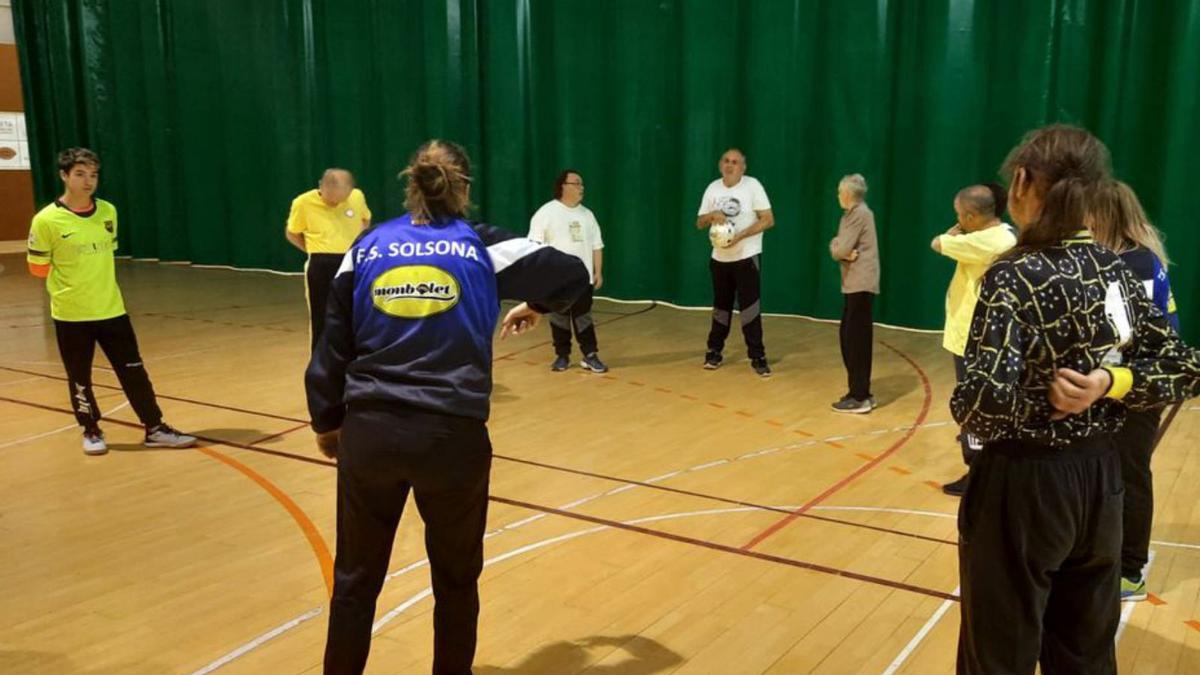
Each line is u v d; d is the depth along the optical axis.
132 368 5.02
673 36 9.51
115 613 3.20
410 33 10.95
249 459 4.91
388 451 2.27
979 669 2.04
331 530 3.96
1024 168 1.97
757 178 9.22
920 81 8.38
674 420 5.68
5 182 14.05
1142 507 3.20
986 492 2.00
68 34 13.55
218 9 12.20
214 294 10.66
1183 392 1.94
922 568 3.57
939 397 6.23
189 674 2.80
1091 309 1.89
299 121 11.95
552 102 10.28
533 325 2.64
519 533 3.90
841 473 4.70
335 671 2.42
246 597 3.33
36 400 6.08
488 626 3.10
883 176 8.68
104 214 4.92
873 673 2.82
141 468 4.76
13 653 2.92
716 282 6.93
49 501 4.29
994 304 1.90
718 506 4.23
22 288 10.97
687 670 2.84
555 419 5.70
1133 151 7.73
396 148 11.23
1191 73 7.30
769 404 6.07
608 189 10.11
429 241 2.38
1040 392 1.93
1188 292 7.54
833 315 9.02
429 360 2.31
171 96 12.95
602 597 3.32
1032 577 1.97
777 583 3.44
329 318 2.43
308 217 6.11
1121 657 2.89
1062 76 7.90
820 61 8.80
